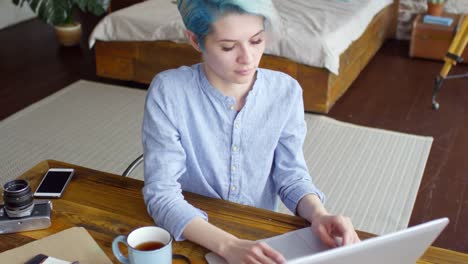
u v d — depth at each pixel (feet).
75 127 10.42
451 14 14.99
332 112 11.16
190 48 11.42
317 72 10.51
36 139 9.92
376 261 2.79
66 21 14.98
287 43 10.38
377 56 14.78
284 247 3.43
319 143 9.83
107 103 11.53
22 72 13.26
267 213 3.85
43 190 4.06
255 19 3.45
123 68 12.37
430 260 3.40
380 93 12.21
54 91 12.19
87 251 3.39
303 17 11.31
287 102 4.14
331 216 3.51
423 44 14.35
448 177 8.80
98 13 14.05
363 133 10.25
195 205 3.92
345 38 11.00
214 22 3.42
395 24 16.11
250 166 4.20
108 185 4.18
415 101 11.80
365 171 8.96
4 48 15.01
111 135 10.16
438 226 2.87
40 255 3.31
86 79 12.89
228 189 4.22
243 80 3.62
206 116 4.02
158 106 3.93
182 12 3.62
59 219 3.75
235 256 3.22
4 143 9.75
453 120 10.89
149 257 2.98
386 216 7.79
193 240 3.47
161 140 3.90
